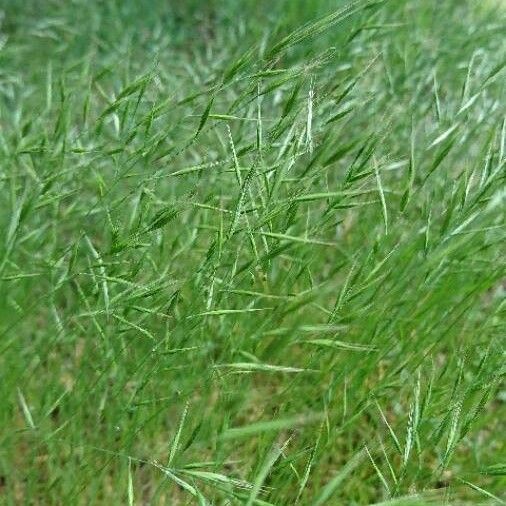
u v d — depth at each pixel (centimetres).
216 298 28
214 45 60
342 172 40
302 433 31
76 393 32
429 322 31
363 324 31
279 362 34
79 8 62
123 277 29
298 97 30
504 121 29
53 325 32
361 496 31
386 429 33
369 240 34
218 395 32
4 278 29
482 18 59
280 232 26
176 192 34
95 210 32
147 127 28
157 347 27
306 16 56
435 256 28
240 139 31
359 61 43
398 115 39
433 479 26
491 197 27
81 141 37
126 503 32
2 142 35
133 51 56
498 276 30
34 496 32
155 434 32
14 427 34
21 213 28
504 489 30
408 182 28
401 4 52
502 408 34
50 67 39
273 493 28
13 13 62
